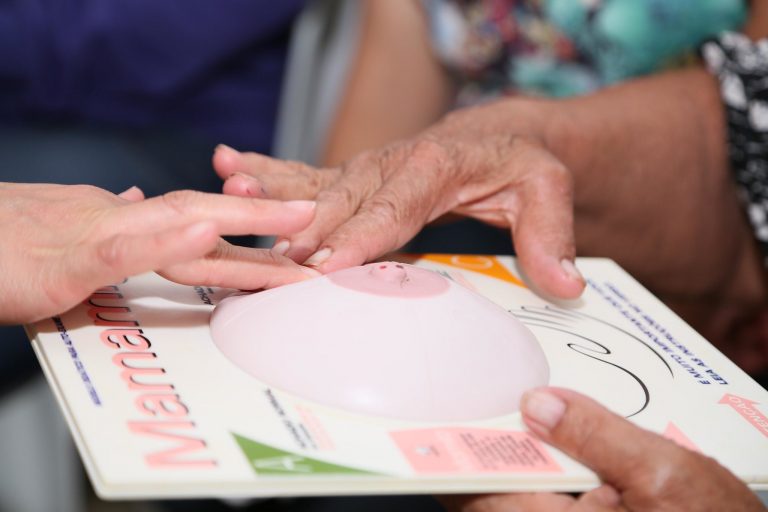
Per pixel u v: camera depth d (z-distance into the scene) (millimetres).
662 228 917
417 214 634
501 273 667
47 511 1195
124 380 477
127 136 1156
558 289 617
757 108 848
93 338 516
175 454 422
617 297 651
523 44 1047
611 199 878
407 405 471
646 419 503
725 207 931
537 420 464
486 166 686
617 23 984
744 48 876
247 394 476
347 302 507
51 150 1092
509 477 441
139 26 1105
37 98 1112
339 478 421
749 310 972
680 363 569
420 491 431
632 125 864
